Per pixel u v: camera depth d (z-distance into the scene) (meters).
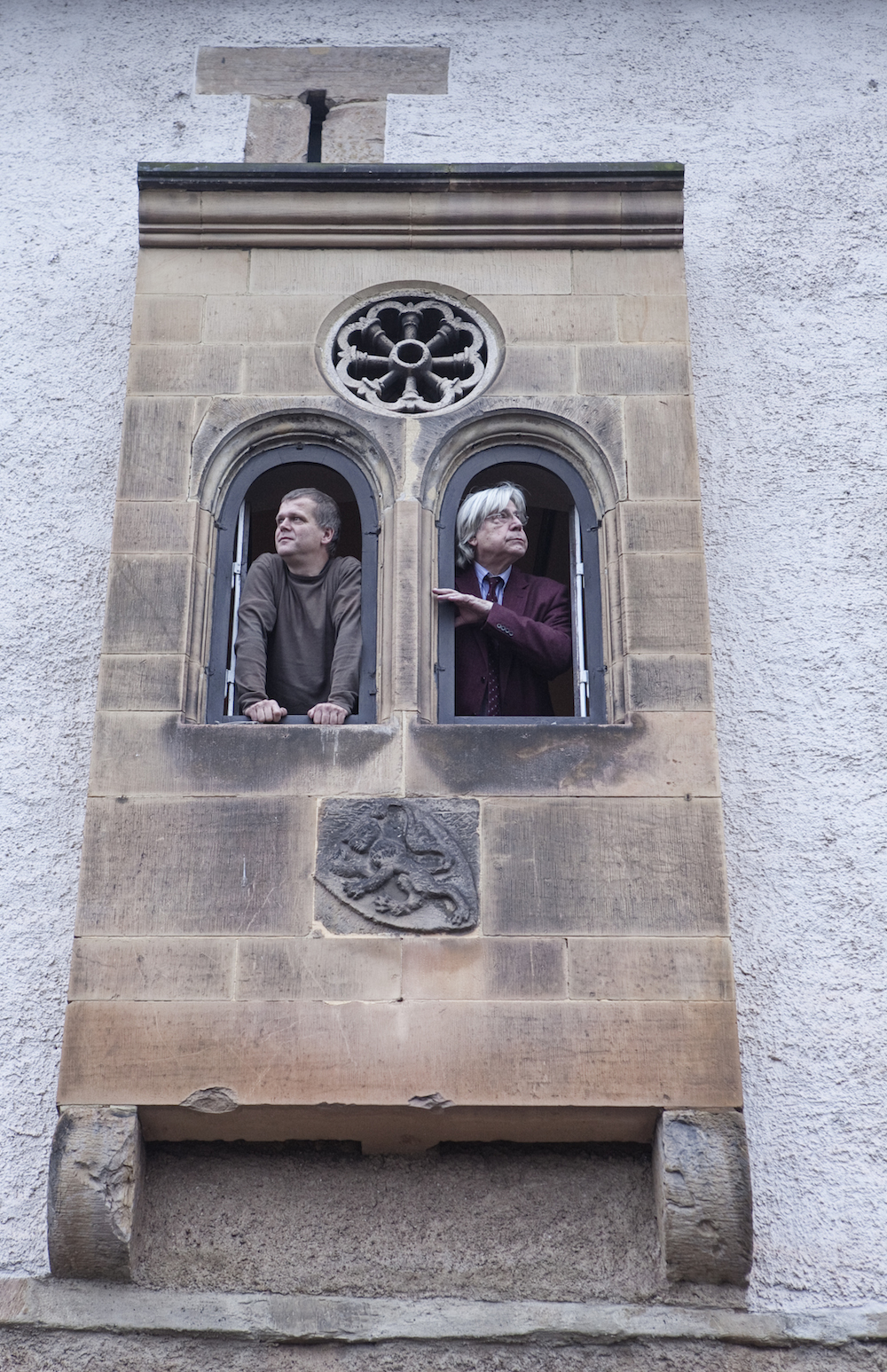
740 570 5.06
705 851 4.26
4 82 6.04
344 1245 4.15
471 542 4.89
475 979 4.13
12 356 5.46
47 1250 4.12
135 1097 4.04
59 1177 3.99
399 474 4.83
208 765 4.37
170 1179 4.22
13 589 5.05
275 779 4.36
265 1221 4.18
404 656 4.54
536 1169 4.23
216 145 5.88
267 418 4.94
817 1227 4.17
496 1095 4.01
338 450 4.98
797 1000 4.45
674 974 4.13
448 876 4.23
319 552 4.89
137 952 4.17
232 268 5.16
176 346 5.03
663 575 4.65
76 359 5.45
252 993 4.12
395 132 5.89
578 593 4.79
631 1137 4.18
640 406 4.92
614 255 5.18
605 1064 4.05
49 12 6.21
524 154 5.83
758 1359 4.01
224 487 4.91
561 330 5.05
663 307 5.09
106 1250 4.01
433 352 5.11
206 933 4.18
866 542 5.10
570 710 7.20
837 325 5.47
